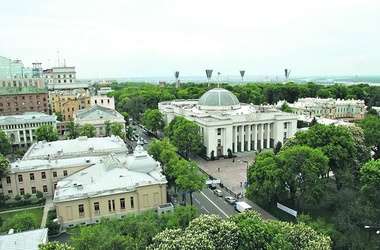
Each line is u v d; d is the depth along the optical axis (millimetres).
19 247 49938
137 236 55156
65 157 98812
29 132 150625
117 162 82188
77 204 72000
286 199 84250
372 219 60812
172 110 175375
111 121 150500
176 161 91062
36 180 89188
